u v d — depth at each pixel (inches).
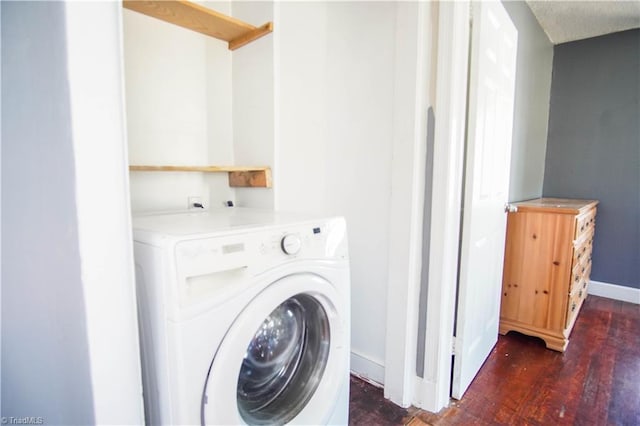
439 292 56.3
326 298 43.0
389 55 59.6
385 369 62.0
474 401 60.9
